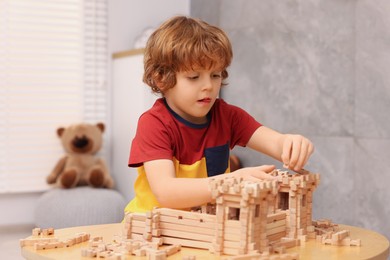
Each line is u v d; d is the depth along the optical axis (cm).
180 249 96
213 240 94
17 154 287
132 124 278
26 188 288
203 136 127
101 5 303
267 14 244
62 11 296
